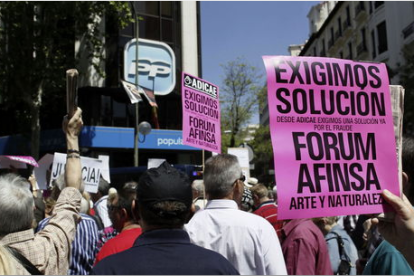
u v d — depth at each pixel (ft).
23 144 69.56
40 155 70.85
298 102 6.03
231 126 103.09
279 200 5.68
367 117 6.32
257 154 139.13
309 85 6.13
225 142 114.42
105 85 68.13
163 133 70.44
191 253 5.41
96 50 62.75
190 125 16.67
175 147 71.15
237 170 9.20
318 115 6.09
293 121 5.96
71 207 7.72
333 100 6.21
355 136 6.20
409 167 6.36
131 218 10.82
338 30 127.24
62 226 7.33
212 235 8.63
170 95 71.92
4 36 57.57
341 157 6.06
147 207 5.62
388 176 6.17
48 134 68.33
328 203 5.87
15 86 59.47
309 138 5.99
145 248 5.38
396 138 6.38
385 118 6.42
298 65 6.13
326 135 6.07
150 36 71.67
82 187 8.27
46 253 6.77
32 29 57.41
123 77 67.46
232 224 8.58
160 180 5.71
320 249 10.73
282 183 5.74
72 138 8.22
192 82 17.11
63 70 59.26
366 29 103.09
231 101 100.68
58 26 63.98
